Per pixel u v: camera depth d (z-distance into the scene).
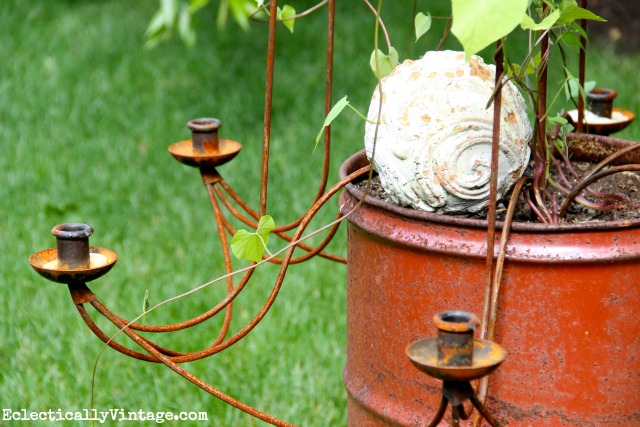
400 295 1.88
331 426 2.97
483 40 1.45
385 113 1.90
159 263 3.91
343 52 6.19
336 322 3.46
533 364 1.78
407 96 1.87
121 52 6.44
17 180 4.62
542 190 2.03
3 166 4.79
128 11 7.35
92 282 3.73
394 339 1.92
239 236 1.97
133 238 4.12
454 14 1.47
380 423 2.02
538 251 1.71
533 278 1.74
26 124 5.33
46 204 4.26
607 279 1.73
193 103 5.57
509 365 1.80
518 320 1.77
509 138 1.87
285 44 6.41
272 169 4.63
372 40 6.30
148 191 4.56
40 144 5.05
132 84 5.87
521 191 2.04
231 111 5.39
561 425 1.80
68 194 4.51
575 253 1.70
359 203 1.90
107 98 5.68
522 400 1.81
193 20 4.13
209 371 3.21
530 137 1.95
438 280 1.81
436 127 1.83
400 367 1.93
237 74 5.97
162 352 2.07
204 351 2.05
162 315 3.54
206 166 2.44
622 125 2.58
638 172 2.26
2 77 5.96
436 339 1.57
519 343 1.78
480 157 1.85
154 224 4.26
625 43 5.62
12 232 4.09
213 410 3.04
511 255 1.73
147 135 5.16
